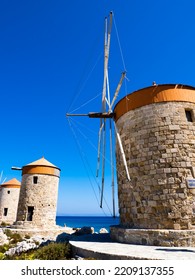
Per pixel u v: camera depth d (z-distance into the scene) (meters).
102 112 15.82
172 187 11.02
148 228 11.03
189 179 11.02
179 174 11.15
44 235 24.39
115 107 15.69
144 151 12.36
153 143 12.16
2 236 20.19
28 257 10.02
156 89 13.10
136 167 12.54
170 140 11.84
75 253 10.09
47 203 27.06
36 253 10.41
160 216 10.86
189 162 11.37
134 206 12.09
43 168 28.14
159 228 10.70
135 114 13.46
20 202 27.28
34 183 27.56
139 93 13.59
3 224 35.09
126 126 13.91
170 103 12.62
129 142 13.41
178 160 11.41
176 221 10.48
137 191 12.12
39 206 26.47
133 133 13.26
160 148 11.88
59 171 30.67
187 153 11.55
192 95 13.07
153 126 12.45
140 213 11.63
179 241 9.68
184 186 10.91
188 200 10.68
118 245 10.16
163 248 9.20
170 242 9.76
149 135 12.43
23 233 23.69
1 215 38.12
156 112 12.64
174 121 12.20
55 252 10.21
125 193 13.07
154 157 11.90
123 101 14.53
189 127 12.16
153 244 10.10
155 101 12.86
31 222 25.64
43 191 27.22
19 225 25.66
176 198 10.80
